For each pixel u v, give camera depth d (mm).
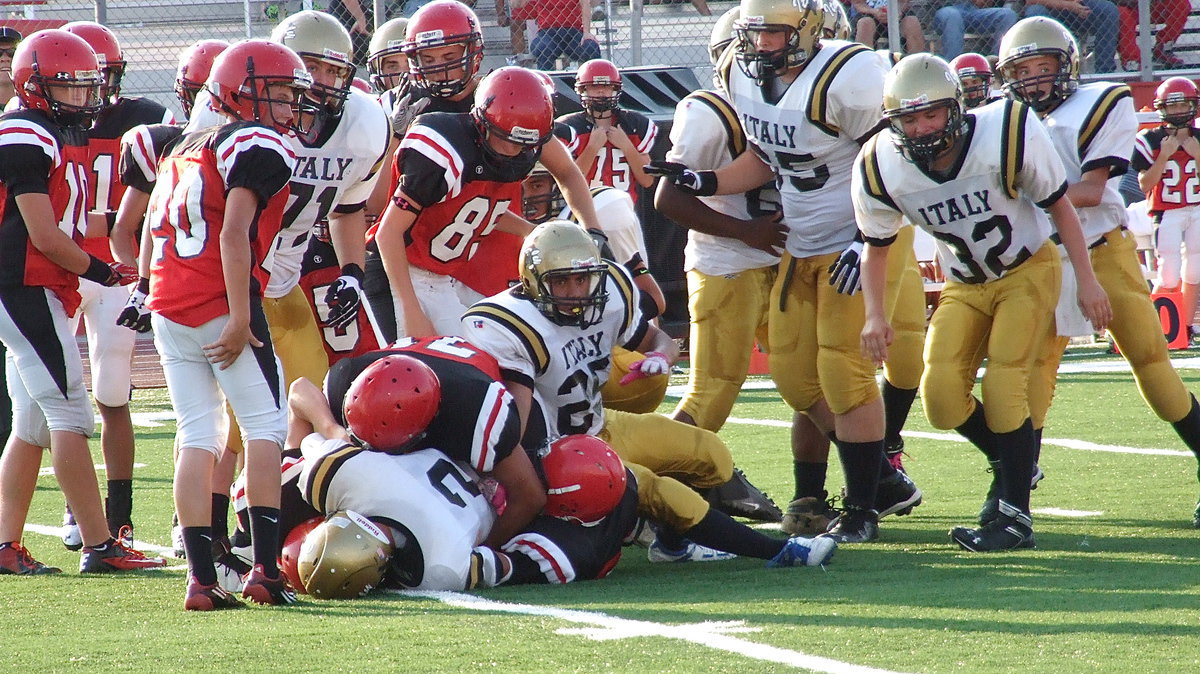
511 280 16641
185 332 12375
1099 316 14531
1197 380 28297
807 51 15414
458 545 12695
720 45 16922
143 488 20484
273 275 15070
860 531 15625
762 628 10742
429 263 16016
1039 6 42406
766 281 16688
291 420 13906
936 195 14375
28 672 9953
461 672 9625
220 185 12227
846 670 9398
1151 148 33844
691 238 16891
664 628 10820
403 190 15000
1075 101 16594
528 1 41375
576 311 13594
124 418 16078
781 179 16000
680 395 29547
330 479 12844
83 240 14797
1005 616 10969
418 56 16500
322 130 14672
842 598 11953
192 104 15602
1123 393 27500
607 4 42688
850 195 15633
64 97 14125
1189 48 44906
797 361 16094
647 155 30891
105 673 9867
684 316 34188
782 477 20172
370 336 16719
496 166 15188
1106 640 10055
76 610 12398
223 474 14453
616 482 13328
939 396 15406
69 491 14477
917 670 9375
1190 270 33969
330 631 11047
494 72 15070
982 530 14695
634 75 36375
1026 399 14875
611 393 16188
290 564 12961
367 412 12656
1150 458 20516
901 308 16469
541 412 13812
